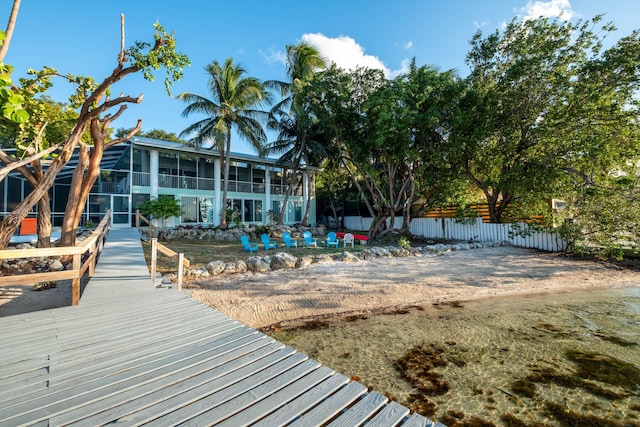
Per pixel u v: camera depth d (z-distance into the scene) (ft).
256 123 70.74
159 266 30.25
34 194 23.85
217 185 74.90
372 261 35.19
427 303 22.66
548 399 11.66
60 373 8.64
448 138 49.60
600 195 36.09
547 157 42.70
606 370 13.76
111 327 12.10
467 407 11.15
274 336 16.98
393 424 6.82
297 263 31.83
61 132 35.68
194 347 10.44
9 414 6.84
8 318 12.93
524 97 44.73
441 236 59.67
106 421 6.72
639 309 21.85
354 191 87.30
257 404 7.40
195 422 6.72
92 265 22.34
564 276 30.30
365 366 13.94
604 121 39.29
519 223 46.70
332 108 50.11
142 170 65.16
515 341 16.61
